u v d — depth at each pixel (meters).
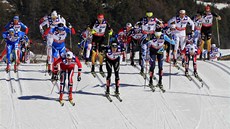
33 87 19.02
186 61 20.75
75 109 16.81
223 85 20.23
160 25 20.17
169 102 17.80
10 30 19.89
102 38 20.73
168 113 16.72
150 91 18.94
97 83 19.80
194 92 19.08
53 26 19.47
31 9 87.00
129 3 94.44
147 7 97.56
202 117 16.45
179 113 16.75
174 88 19.47
